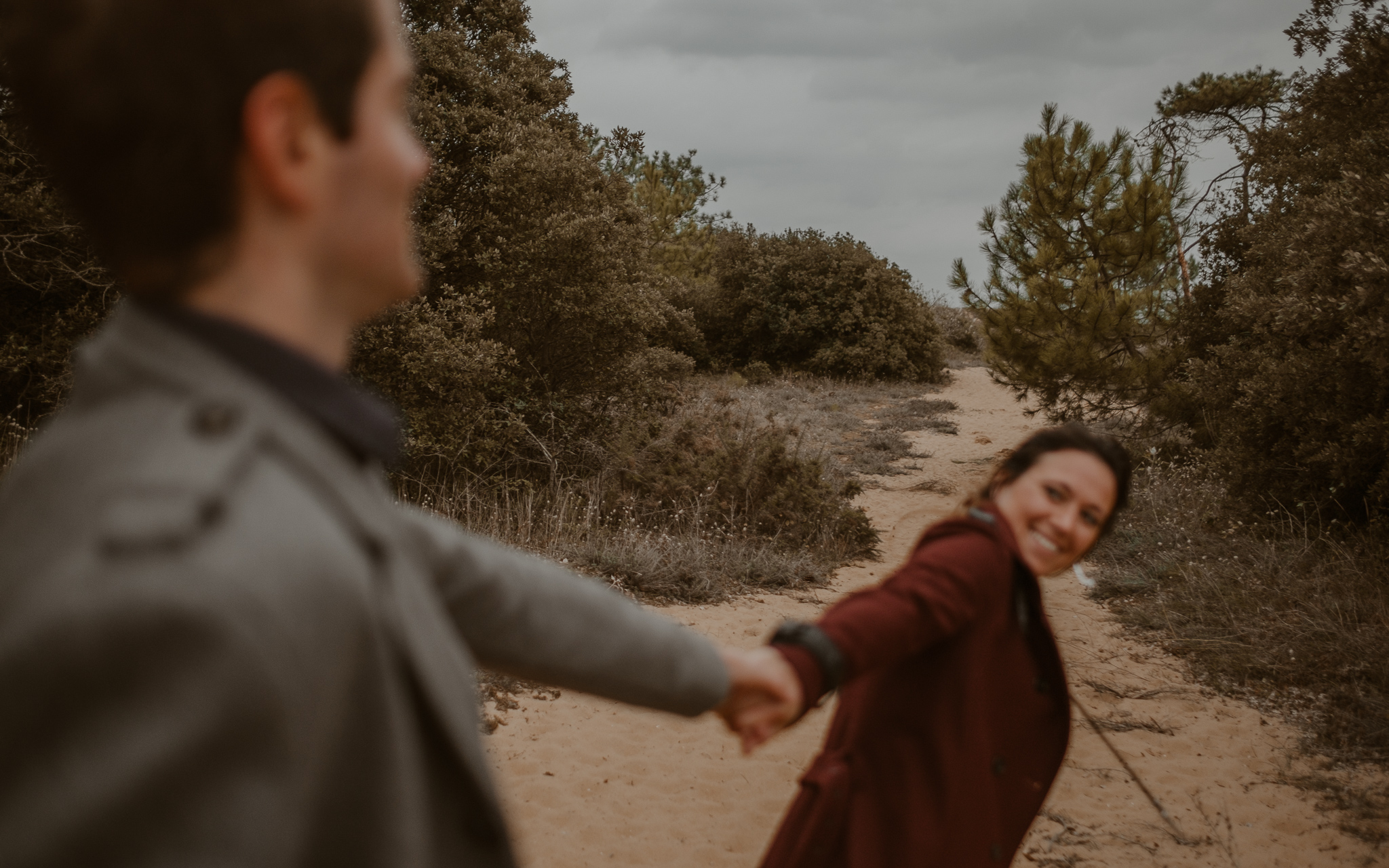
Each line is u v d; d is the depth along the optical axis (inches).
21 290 334.0
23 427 314.7
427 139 370.0
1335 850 148.6
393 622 23.3
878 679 59.8
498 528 325.1
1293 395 311.3
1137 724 197.9
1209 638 241.6
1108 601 283.9
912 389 847.7
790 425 436.5
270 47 23.0
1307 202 343.6
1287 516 320.2
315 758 19.9
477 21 427.5
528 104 424.8
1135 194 481.1
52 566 18.6
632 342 420.8
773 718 50.8
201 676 17.2
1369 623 236.4
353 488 24.1
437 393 346.6
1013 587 60.2
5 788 17.4
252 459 21.3
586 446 398.9
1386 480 286.0
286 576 19.5
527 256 377.4
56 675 17.0
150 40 21.9
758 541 350.3
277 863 18.3
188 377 22.3
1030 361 501.4
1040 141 502.0
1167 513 369.4
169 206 22.6
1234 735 192.4
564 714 192.9
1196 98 664.4
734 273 911.7
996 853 57.6
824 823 55.3
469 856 26.3
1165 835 153.0
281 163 23.6
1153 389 473.1
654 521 357.7
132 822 16.7
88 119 22.0
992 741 58.2
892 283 895.7
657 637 44.3
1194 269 496.7
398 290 27.7
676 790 165.6
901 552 366.3
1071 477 64.4
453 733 24.9
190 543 18.3
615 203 441.7
